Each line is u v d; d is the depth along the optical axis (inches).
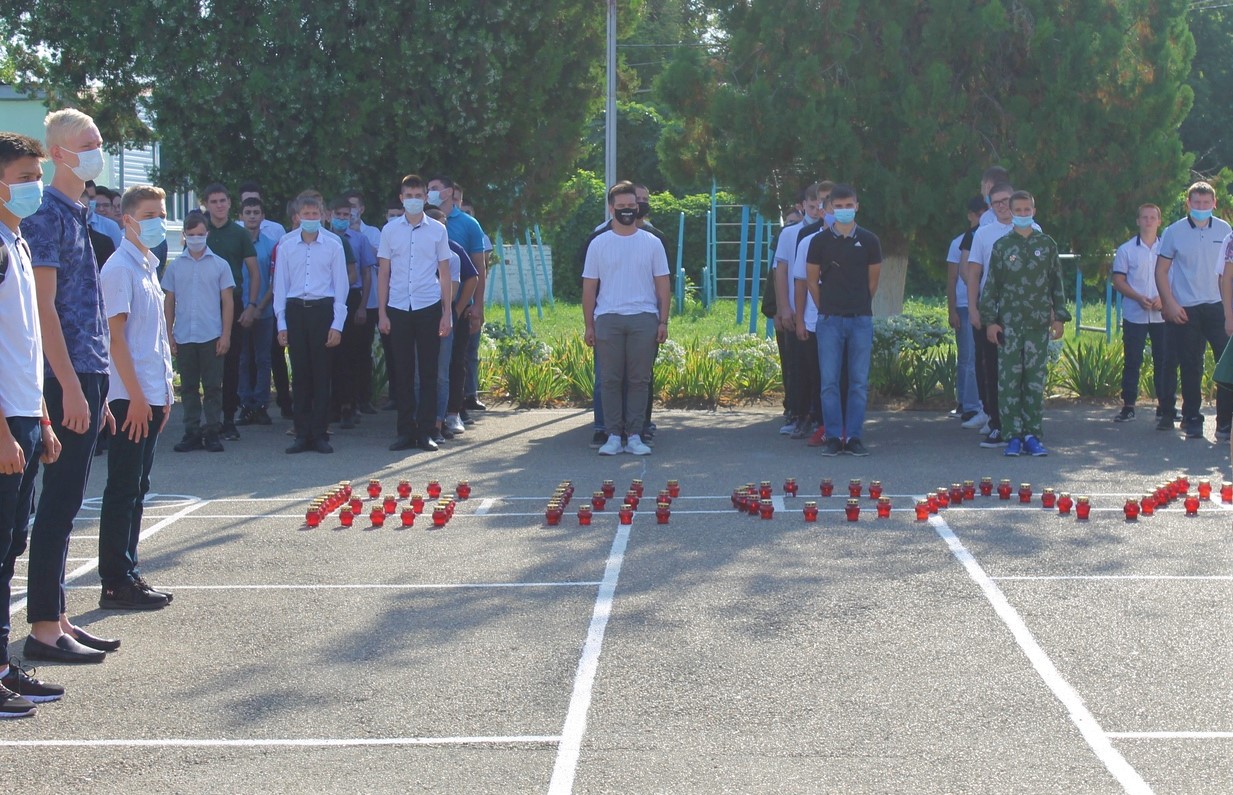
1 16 685.9
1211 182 677.9
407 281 495.8
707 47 686.5
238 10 662.5
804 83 617.9
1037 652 249.8
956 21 620.4
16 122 951.6
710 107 637.9
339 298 492.4
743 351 661.3
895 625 267.7
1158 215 547.5
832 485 406.9
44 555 253.0
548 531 360.2
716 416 601.0
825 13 625.9
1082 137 626.2
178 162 677.3
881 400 629.0
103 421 263.4
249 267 538.6
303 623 276.4
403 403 503.2
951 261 547.8
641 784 191.2
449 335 510.6
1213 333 505.7
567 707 224.2
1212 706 220.2
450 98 661.3
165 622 279.1
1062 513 371.9
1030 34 619.5
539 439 530.6
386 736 211.9
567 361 677.9
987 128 634.8
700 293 1462.8
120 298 278.2
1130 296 548.7
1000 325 475.2
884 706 222.4
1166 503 383.2
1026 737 207.8
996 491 410.3
